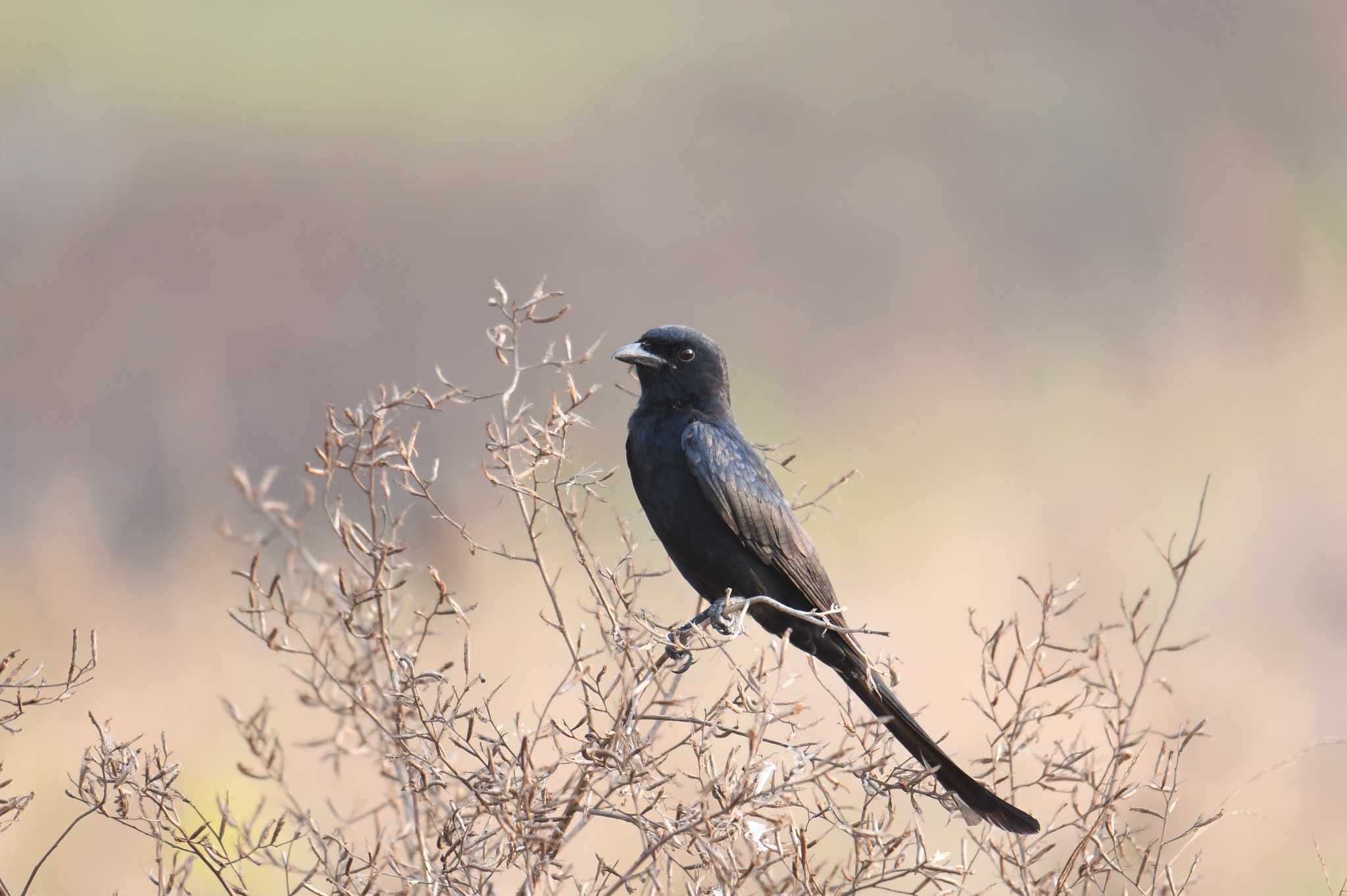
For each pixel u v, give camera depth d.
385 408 6.55
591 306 26.05
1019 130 30.81
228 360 22.14
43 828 9.73
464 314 24.25
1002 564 15.25
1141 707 11.82
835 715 10.68
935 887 6.55
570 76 30.58
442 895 6.21
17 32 27.89
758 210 28.12
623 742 6.12
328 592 6.82
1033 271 27.08
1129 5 32.56
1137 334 23.44
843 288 26.41
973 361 22.78
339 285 24.52
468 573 11.24
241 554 13.88
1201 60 31.81
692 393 8.91
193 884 8.94
